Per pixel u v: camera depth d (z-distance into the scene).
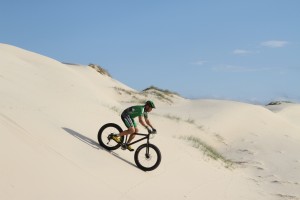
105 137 11.49
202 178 12.43
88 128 11.65
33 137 8.45
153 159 11.88
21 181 6.30
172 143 15.48
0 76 14.62
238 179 14.61
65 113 12.19
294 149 23.28
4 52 22.22
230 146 24.16
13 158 6.80
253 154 21.73
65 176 7.36
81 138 10.28
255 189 13.86
